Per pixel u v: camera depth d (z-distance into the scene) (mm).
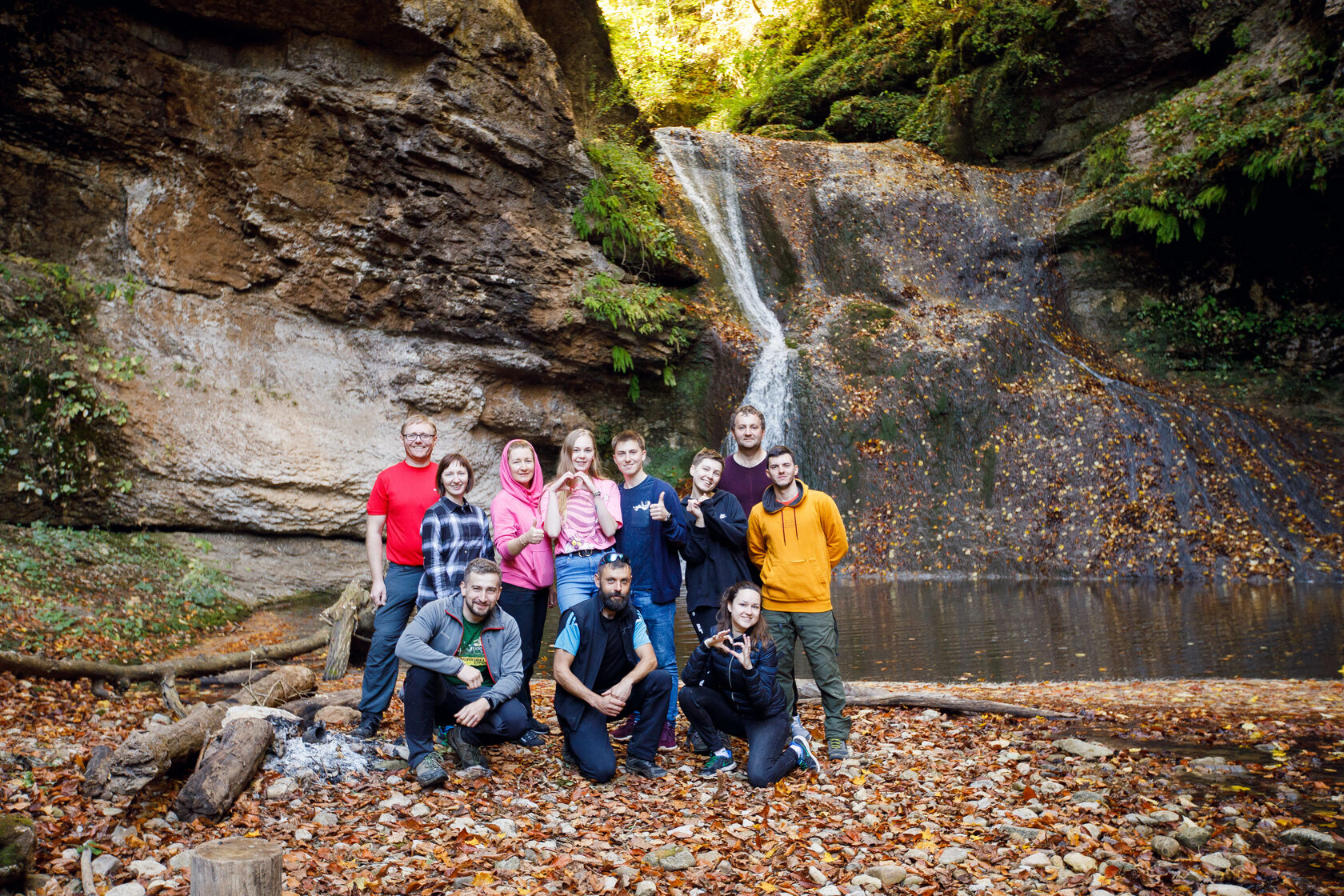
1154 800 4277
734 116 28484
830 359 18078
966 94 23891
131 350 11625
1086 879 3430
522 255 15633
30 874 3086
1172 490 14961
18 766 4215
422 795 4258
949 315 18844
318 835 3709
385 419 14375
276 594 11484
